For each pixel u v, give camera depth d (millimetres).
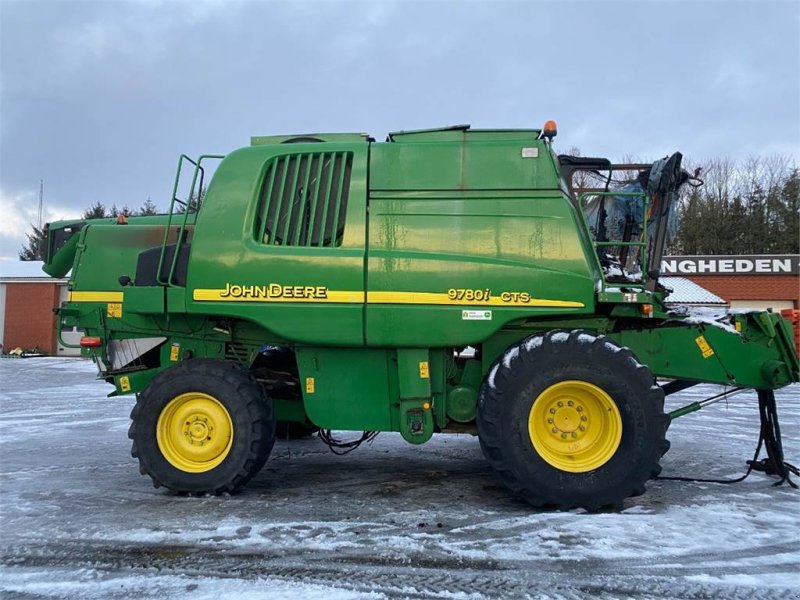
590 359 4297
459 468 5910
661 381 5691
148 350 5309
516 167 4629
